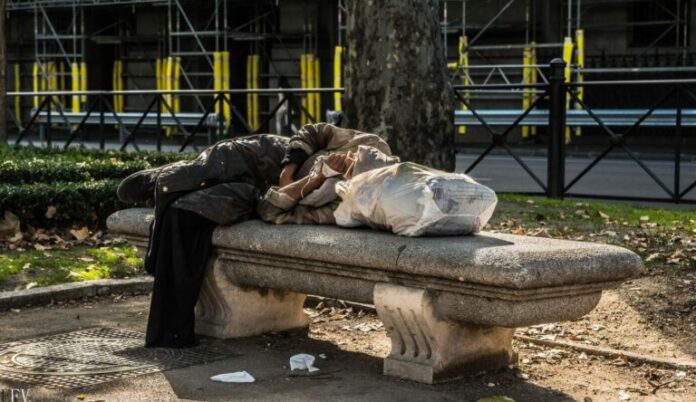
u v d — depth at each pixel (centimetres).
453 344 635
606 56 3008
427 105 1241
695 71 2808
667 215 1266
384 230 660
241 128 3506
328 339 766
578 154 2645
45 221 1188
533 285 563
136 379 642
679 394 627
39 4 3800
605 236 1095
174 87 3584
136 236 793
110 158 1592
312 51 3478
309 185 698
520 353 723
